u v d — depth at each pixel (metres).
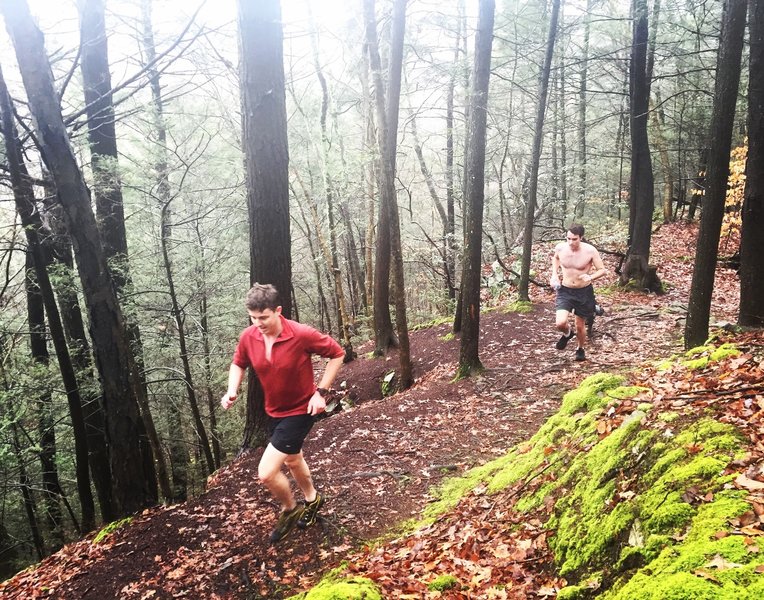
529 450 4.44
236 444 13.48
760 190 5.74
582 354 7.72
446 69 12.95
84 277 5.25
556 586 2.56
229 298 11.14
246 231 11.50
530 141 19.92
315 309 24.77
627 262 12.31
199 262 9.79
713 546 1.86
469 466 5.29
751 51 5.74
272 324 3.71
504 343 9.29
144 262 9.35
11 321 8.58
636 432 3.06
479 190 7.42
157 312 9.80
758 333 4.59
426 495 4.87
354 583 2.89
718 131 4.63
